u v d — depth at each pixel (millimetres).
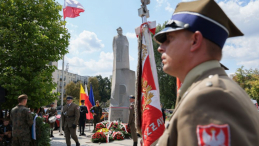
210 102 698
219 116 663
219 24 931
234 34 1082
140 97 3441
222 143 625
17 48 7586
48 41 7926
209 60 925
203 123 670
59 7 8727
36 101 7762
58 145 8609
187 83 930
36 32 7789
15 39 7480
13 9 7730
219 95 704
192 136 679
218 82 764
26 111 5770
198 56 932
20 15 7793
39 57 7953
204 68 908
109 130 9945
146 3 3775
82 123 11516
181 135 721
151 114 3115
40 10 8109
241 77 33562
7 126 7020
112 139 9328
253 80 30906
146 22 3652
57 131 13867
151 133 3055
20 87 7402
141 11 3729
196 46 922
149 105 3170
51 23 8438
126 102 11789
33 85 7508
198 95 728
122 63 12203
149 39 3621
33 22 7812
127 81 12023
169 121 877
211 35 917
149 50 3549
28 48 7641
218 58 938
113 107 11750
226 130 632
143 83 3348
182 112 743
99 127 10992
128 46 12570
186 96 823
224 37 953
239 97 731
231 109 677
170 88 30984
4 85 7141
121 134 9695
